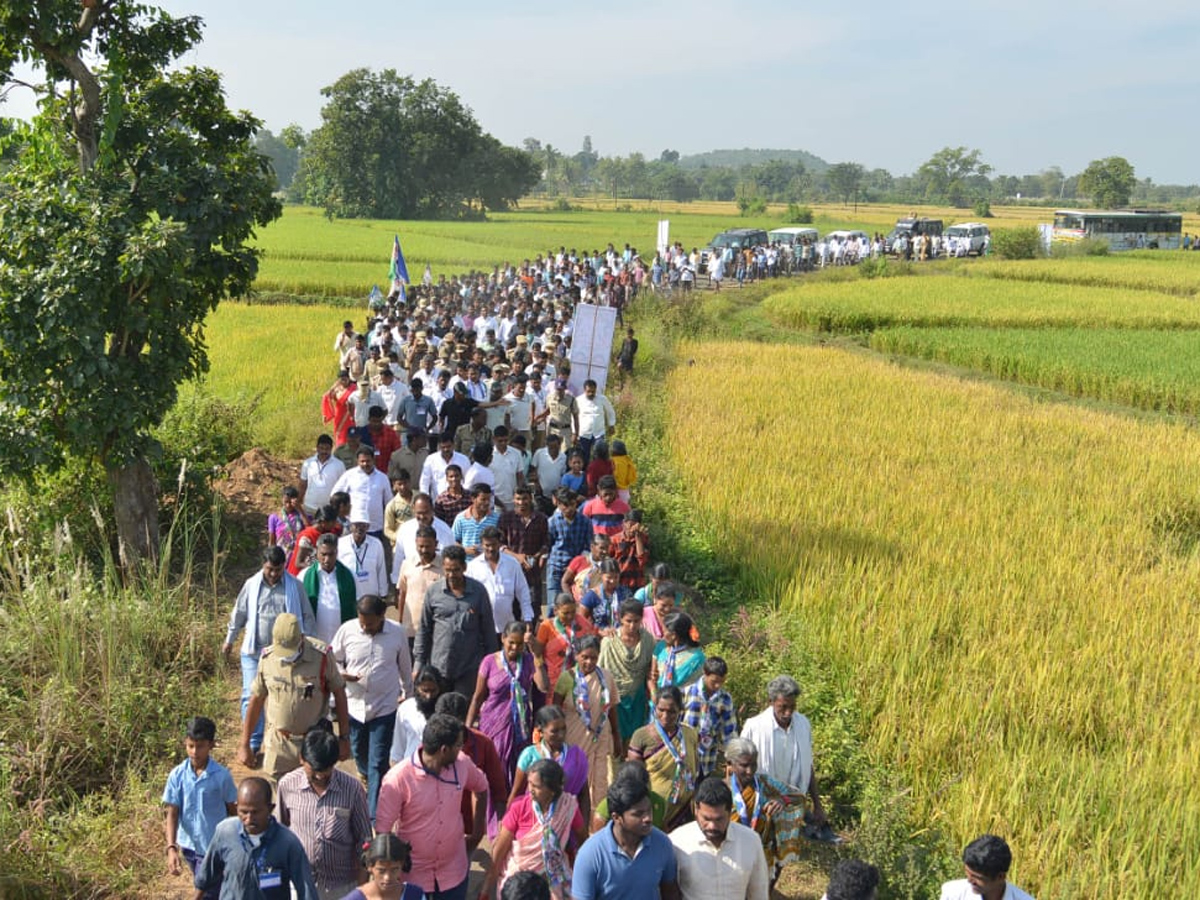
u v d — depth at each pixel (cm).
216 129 1366
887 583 1294
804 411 2422
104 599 1093
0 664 1002
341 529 1037
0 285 1150
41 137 1326
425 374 1734
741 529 1538
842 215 14975
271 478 1697
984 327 4241
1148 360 3331
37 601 1066
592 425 1608
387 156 11081
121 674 1020
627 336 2833
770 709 730
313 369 2638
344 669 817
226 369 2628
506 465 1317
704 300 4559
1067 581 1345
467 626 841
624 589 1051
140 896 761
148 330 1252
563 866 628
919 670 1073
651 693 832
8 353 1188
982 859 550
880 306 4412
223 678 1092
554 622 856
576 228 10150
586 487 1323
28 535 1250
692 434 2127
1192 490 1883
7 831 780
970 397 2678
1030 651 1112
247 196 1327
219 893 591
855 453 2031
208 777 699
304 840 640
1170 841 790
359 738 833
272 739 763
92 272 1155
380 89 11156
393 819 623
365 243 7500
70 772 912
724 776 874
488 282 3481
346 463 1315
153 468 1422
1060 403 2880
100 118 1291
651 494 1716
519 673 781
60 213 1182
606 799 570
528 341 2278
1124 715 980
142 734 962
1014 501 1759
